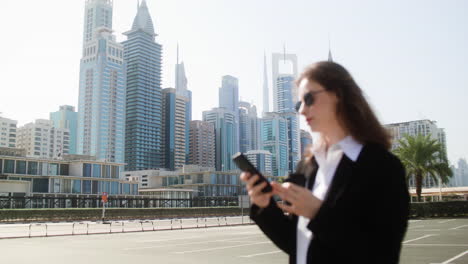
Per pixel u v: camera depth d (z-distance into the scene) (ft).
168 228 116.98
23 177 287.48
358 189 5.09
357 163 5.26
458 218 149.07
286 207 5.51
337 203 5.10
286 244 6.04
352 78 5.88
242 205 147.54
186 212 212.84
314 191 5.85
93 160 337.31
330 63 5.96
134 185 342.44
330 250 5.18
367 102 5.84
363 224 5.00
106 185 323.16
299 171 6.48
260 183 5.32
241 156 5.48
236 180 435.53
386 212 5.01
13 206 248.52
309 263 5.35
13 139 583.99
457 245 53.42
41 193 277.03
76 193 304.09
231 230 106.01
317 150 6.14
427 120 473.26
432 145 149.18
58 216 165.07
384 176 5.11
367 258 4.91
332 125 5.83
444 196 265.13
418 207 152.15
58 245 62.23
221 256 45.44
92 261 41.86
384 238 4.96
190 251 51.13
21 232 100.58
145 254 47.98
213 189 414.41
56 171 311.68
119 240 71.92
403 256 42.75
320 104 5.76
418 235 71.56
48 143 619.26
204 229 112.78
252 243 62.85
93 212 175.32
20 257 46.24
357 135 5.57
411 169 151.33
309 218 5.18
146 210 194.08
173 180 444.96
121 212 183.62
